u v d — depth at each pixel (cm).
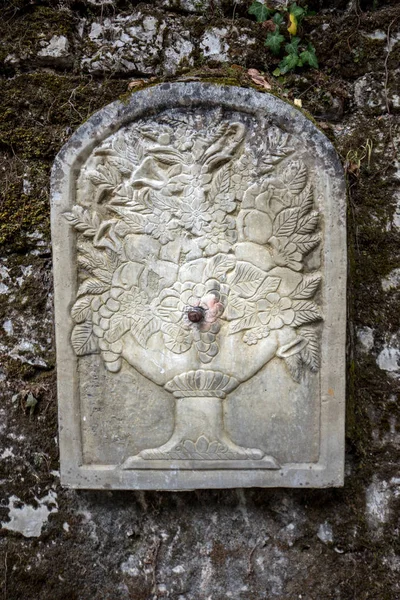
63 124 202
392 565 190
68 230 176
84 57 202
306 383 177
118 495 195
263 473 177
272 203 175
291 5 198
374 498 193
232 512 194
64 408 178
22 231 201
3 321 200
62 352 177
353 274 193
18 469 197
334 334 175
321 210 174
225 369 177
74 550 194
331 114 202
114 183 176
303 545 193
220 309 176
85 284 177
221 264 176
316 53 203
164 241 177
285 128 174
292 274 176
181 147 175
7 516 196
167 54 203
